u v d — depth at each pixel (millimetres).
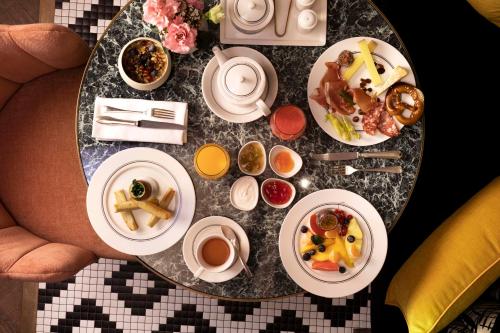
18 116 1717
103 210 1421
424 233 1891
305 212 1410
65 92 1713
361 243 1399
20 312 2197
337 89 1420
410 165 1447
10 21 2207
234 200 1422
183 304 2111
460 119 1937
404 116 1416
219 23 1434
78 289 2123
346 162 1447
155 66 1418
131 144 1453
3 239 1573
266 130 1447
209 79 1428
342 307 2086
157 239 1415
